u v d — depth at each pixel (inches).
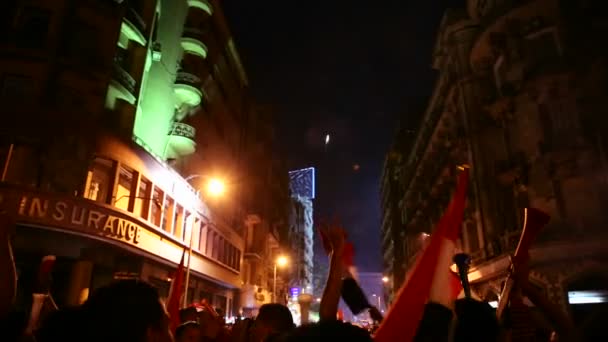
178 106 1235.9
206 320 236.1
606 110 871.7
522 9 1029.2
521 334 125.1
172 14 1211.2
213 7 1433.3
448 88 1401.3
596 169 871.7
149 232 899.4
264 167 2255.2
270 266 2352.4
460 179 127.0
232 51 1716.3
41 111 712.4
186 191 1138.0
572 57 928.9
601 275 806.5
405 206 2534.5
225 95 1669.5
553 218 892.0
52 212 673.6
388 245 3248.0
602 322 89.4
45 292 152.6
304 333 63.1
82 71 799.1
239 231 1809.8
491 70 1204.5
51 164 703.1
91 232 720.3
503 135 1074.7
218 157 1566.2
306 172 4259.4
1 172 665.0
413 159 2320.4
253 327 182.2
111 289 87.4
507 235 960.3
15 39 765.9
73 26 820.6
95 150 756.0
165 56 1154.0
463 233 1316.4
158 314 86.6
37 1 794.2
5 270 103.1
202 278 1362.0
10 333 100.4
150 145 1059.3
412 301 109.4
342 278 115.4
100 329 81.1
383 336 107.0
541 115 959.6
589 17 933.2
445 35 1417.3
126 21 905.5
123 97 885.2
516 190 1006.4
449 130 1510.8
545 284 847.1
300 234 3722.9
